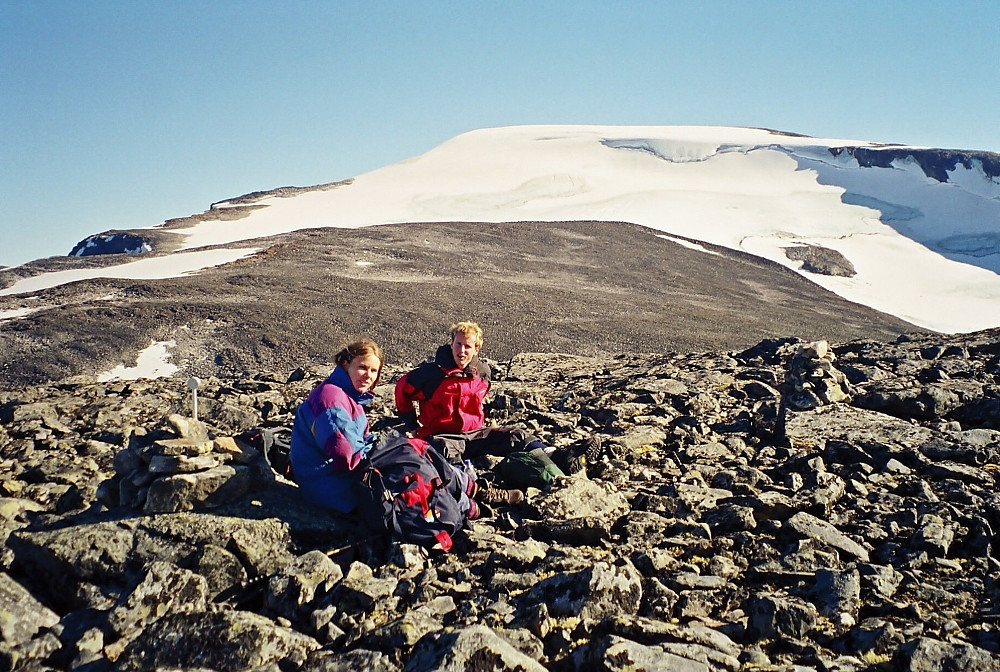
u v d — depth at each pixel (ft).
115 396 41.65
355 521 19.79
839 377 33.60
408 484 19.61
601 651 13.83
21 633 15.55
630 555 19.01
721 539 19.39
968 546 19.65
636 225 515.50
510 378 48.44
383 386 42.98
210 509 18.89
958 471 24.27
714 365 44.86
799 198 648.79
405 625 15.12
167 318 241.96
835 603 16.22
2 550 17.48
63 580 17.06
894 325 360.48
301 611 16.40
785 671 13.74
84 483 22.90
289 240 404.57
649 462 26.96
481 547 19.29
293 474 21.15
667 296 350.64
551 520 20.59
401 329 250.57
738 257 472.85
